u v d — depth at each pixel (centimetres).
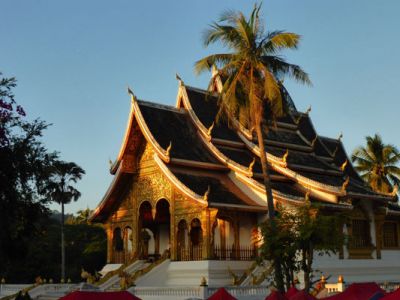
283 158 3709
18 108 2197
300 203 3244
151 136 3622
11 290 3947
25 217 2322
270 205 2845
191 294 2739
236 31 2942
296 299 1530
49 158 2305
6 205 2195
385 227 4106
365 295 1675
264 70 2869
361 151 6306
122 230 3925
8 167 2164
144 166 3806
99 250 6631
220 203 3284
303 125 4653
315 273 3325
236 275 3350
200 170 3656
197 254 3369
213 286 2800
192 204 3428
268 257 2433
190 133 3891
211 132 3816
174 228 3516
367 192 3853
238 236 3459
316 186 3559
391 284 3234
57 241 6656
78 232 7006
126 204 3922
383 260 3919
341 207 3453
